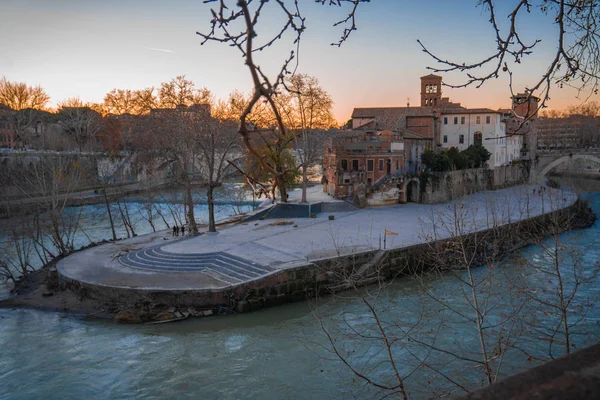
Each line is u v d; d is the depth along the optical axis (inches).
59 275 1455.5
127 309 1231.5
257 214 2338.8
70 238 2226.9
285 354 997.2
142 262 1550.2
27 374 931.3
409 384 790.5
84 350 1040.8
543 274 1247.5
